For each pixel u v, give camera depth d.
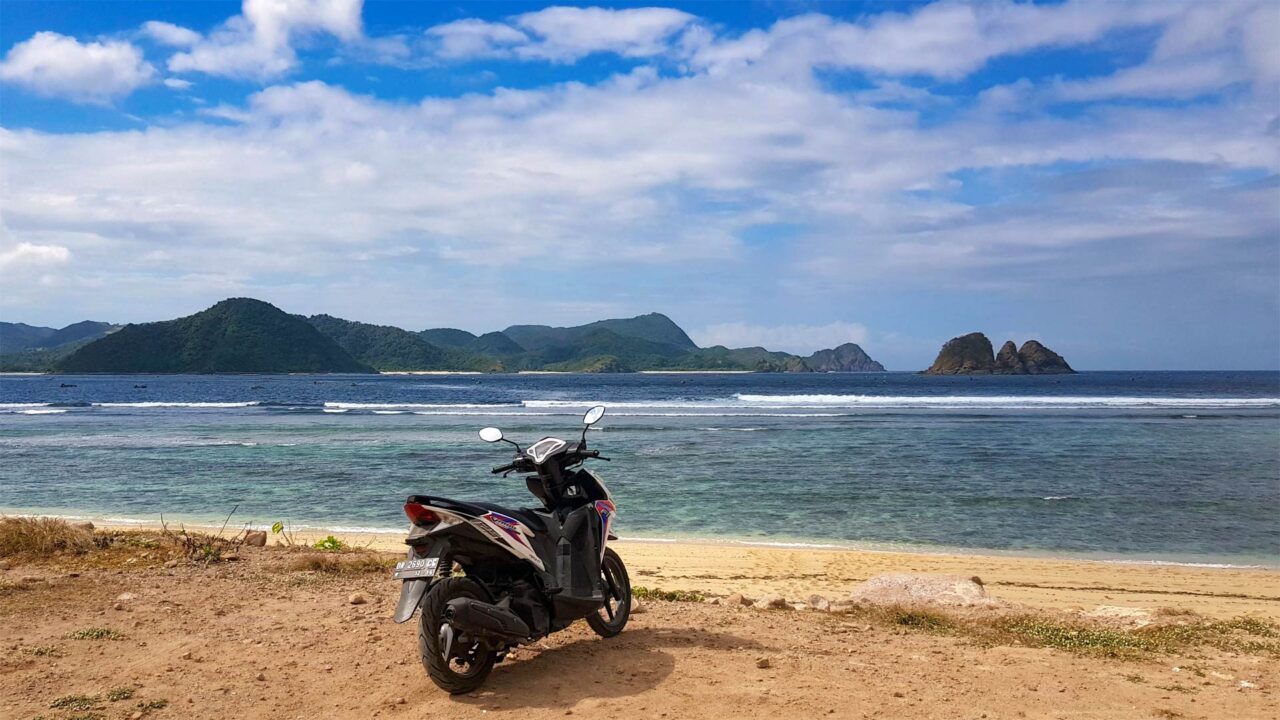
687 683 5.04
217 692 4.91
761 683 5.06
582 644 5.92
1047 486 21.19
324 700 4.80
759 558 12.80
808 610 7.80
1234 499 19.20
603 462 26.12
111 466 25.33
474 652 5.07
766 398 74.06
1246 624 7.07
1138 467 24.91
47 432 38.50
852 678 5.21
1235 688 5.24
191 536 10.41
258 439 34.53
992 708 4.75
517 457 5.70
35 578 7.83
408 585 4.82
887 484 21.52
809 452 29.03
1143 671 5.60
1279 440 33.00
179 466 25.33
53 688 4.96
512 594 5.12
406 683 5.04
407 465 25.53
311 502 18.70
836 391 115.00
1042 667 5.62
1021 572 11.93
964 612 7.48
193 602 7.04
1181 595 10.56
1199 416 47.91
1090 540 14.83
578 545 5.59
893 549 14.05
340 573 8.52
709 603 7.91
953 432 37.00
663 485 21.38
